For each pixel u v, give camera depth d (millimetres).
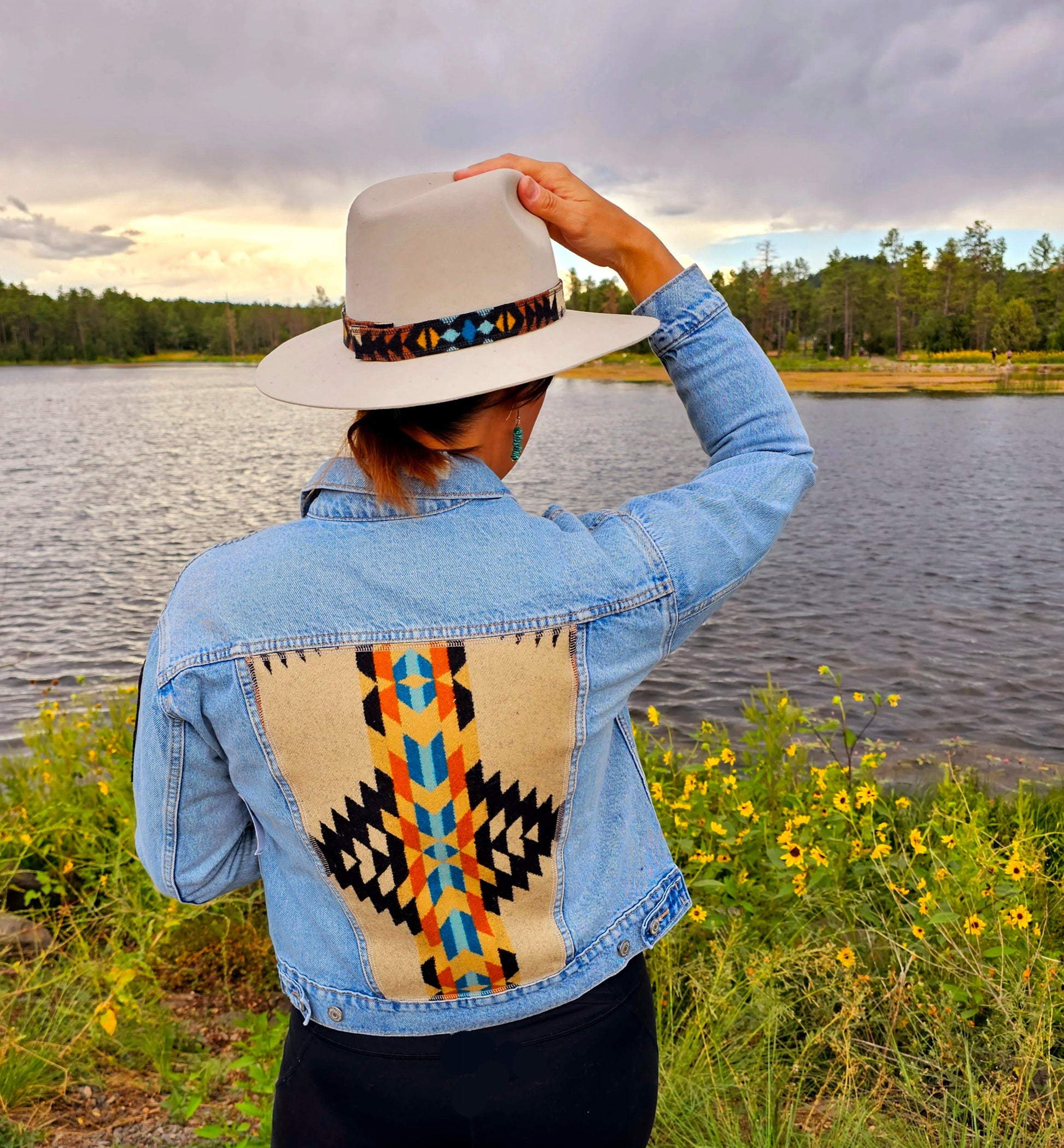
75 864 3738
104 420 54281
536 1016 1011
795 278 132500
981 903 2770
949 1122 2162
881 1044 2494
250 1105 2195
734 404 1104
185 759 975
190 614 956
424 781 919
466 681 917
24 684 8789
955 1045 2418
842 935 2793
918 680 8047
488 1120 1003
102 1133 2330
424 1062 999
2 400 76188
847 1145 2049
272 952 3143
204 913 3254
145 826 1039
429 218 920
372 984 986
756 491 1034
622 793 1096
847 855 3111
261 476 28344
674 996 2637
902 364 112812
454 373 920
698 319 1111
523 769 936
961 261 127875
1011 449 32938
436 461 949
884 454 31516
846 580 12594
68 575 14445
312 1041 1046
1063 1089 2221
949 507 19812
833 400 65438
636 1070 1073
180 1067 2623
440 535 943
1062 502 20438
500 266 937
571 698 938
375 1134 1015
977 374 96625
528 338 956
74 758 4504
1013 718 6922
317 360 1032
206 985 3094
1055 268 127062
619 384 99938
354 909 968
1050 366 106812
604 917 1037
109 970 2768
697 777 3717
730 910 2908
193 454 35156
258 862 1125
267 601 931
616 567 961
